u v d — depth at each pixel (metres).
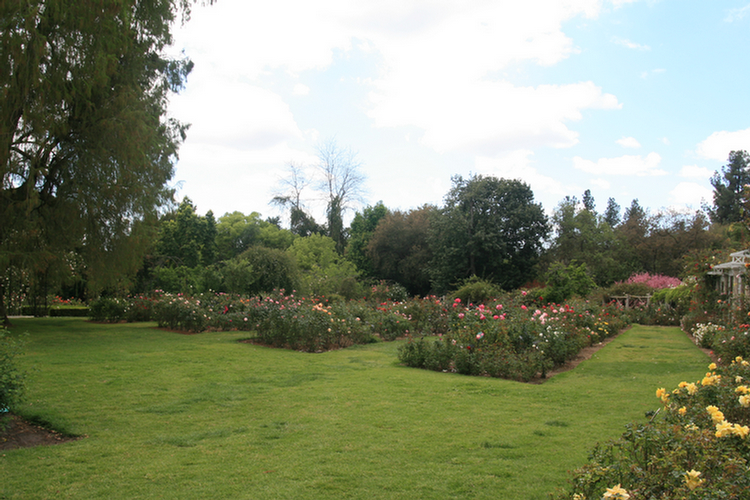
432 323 14.48
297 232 46.53
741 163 42.88
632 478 2.50
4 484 3.74
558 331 9.71
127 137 13.84
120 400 6.41
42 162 14.09
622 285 25.03
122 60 15.16
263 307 13.62
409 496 3.48
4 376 4.88
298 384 7.54
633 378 8.09
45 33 12.97
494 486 3.63
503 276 34.97
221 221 49.97
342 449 4.51
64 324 17.98
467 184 36.28
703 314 14.95
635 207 64.06
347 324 13.08
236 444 4.68
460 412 5.81
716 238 32.38
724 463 2.39
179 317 15.62
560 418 5.52
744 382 3.99
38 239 14.84
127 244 15.34
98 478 3.85
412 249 41.28
